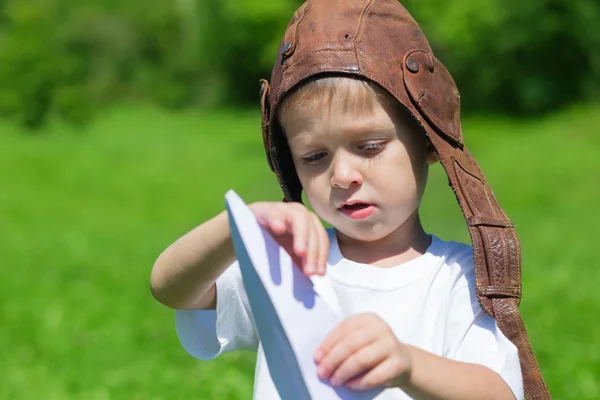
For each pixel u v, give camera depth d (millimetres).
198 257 2506
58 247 13492
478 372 2307
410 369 2092
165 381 6660
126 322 8656
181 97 49250
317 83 2508
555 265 11555
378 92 2512
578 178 20938
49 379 6891
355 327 2041
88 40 51125
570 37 35125
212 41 47031
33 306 9406
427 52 2641
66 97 34938
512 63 36219
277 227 2158
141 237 15273
